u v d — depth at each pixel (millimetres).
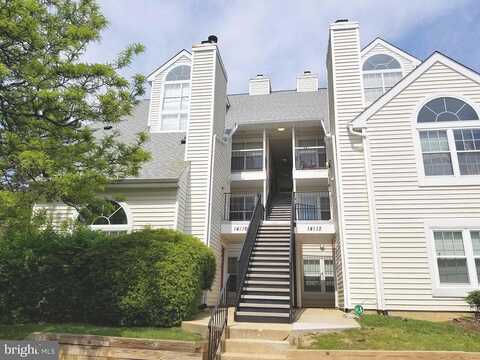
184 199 12812
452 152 11148
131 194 12453
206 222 12695
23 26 6605
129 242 8742
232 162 19016
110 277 7969
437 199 10836
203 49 15180
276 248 12023
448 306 9953
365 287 10547
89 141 7793
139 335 6484
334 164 13016
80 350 6344
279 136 19922
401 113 11805
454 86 11766
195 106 14391
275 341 6898
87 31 7305
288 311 8656
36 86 7020
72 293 8148
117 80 7676
